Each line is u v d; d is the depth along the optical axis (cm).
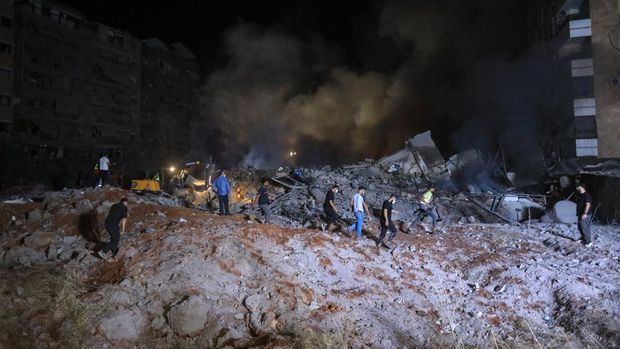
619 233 1562
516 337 941
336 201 2341
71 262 1058
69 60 4747
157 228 1264
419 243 1425
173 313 860
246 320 911
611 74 2652
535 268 1183
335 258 1205
